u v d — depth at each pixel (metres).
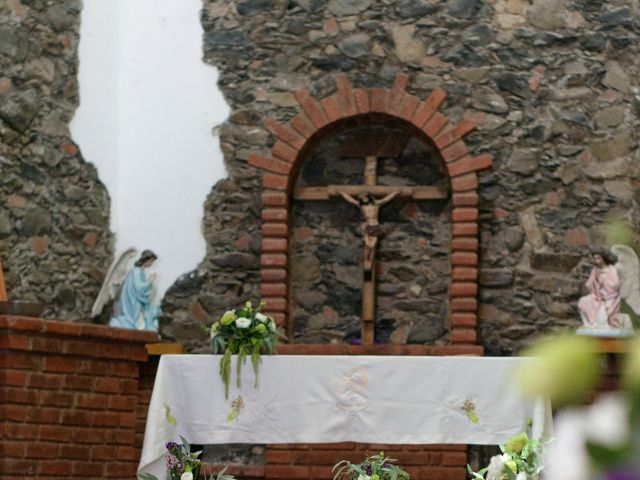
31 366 6.57
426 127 9.27
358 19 9.52
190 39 9.68
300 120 9.41
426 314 9.23
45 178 8.94
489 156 9.18
